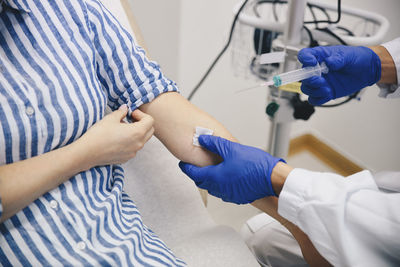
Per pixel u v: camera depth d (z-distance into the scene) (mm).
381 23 1000
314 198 616
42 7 625
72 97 618
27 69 599
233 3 1383
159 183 897
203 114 804
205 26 1386
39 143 598
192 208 903
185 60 1438
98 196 652
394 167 1636
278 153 1219
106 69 721
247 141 1814
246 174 723
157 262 641
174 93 790
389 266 598
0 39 602
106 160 651
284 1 1083
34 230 574
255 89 1648
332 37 944
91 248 601
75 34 646
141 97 743
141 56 743
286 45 913
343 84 885
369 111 1660
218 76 1542
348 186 617
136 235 646
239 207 1612
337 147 1895
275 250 949
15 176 544
